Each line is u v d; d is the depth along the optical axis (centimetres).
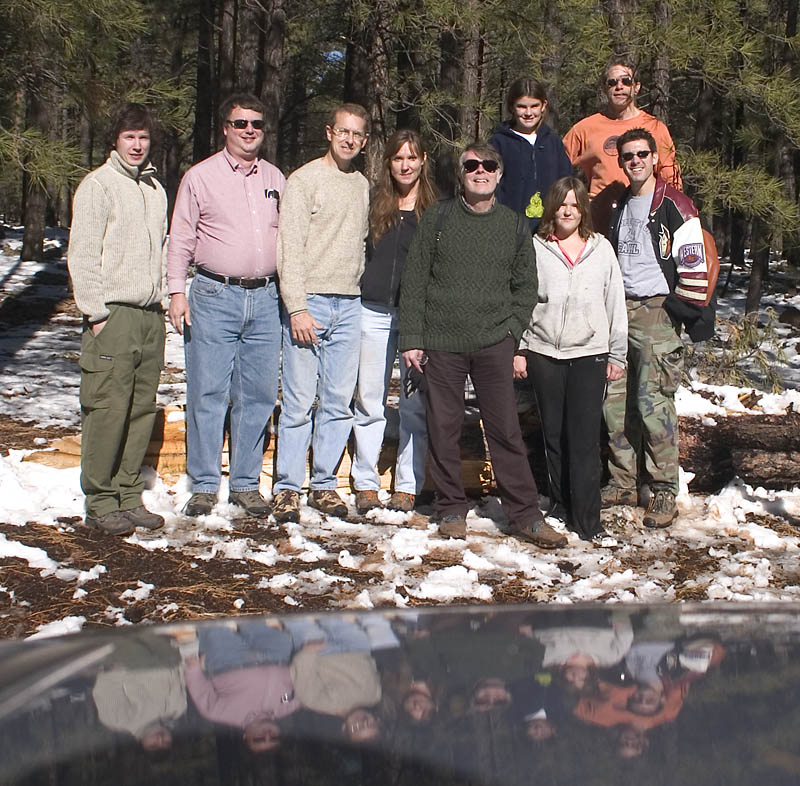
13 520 455
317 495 512
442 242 461
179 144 2702
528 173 516
